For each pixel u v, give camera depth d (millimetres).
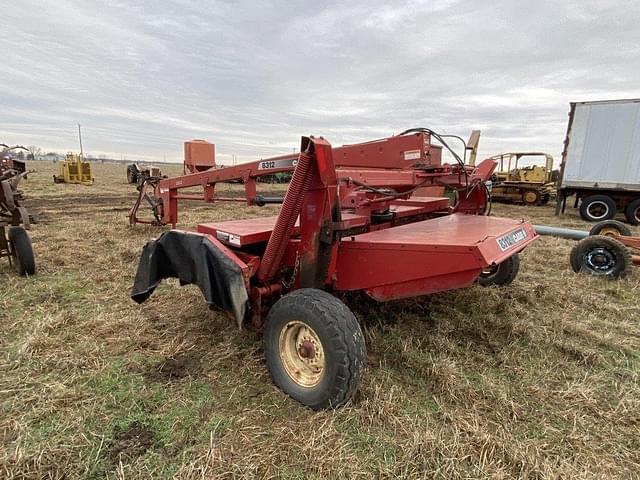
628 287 4941
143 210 12477
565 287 4848
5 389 2564
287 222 2623
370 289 2781
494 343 3283
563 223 11992
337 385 2254
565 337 3475
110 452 2053
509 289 4633
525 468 1950
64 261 5781
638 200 11930
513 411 2385
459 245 2371
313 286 2711
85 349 3115
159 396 2533
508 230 2930
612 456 2086
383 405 2355
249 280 2830
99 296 4367
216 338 3324
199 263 2734
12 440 2133
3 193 5027
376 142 3738
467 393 2541
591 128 12211
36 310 3920
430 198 4867
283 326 2510
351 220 2943
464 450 2049
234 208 14391
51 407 2377
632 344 3383
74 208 12922
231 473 1908
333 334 2238
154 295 4387
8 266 5547
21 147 5121
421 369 2789
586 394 2584
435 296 4254
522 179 18141
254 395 2561
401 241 2631
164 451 2064
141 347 3189
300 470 1946
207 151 7883
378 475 1923
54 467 1949
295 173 2500
